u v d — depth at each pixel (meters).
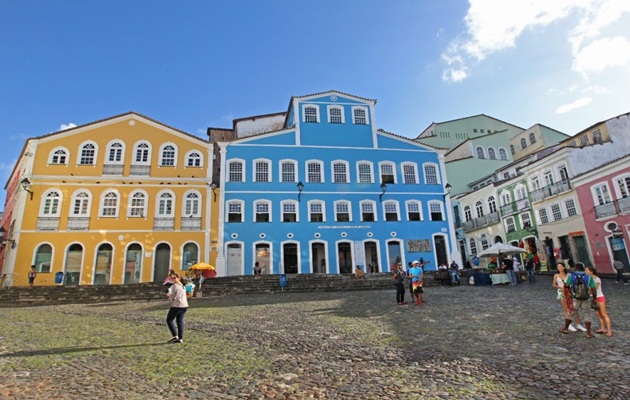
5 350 7.25
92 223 25.00
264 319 11.02
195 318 11.48
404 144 31.56
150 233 25.58
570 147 26.78
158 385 5.20
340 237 28.19
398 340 7.76
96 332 9.21
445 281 20.94
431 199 30.45
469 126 44.91
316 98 31.25
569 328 8.13
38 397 4.73
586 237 25.41
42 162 25.50
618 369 5.42
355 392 4.84
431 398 4.59
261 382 5.29
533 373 5.40
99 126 27.09
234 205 27.42
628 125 28.75
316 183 29.09
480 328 8.69
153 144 27.42
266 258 26.84
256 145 29.03
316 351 6.98
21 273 23.31
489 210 34.94
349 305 13.59
